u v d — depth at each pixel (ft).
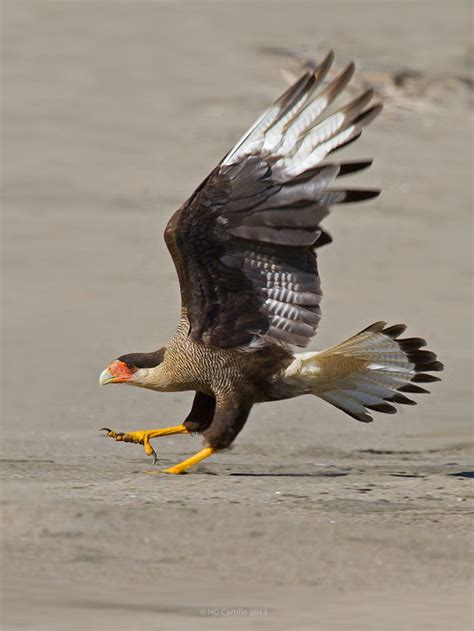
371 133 99.55
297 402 57.36
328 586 29.22
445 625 26.99
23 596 27.89
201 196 39.22
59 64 106.11
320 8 118.62
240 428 40.73
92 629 26.22
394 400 40.65
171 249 39.78
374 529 33.81
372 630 26.43
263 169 39.04
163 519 33.88
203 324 40.40
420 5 120.88
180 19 115.34
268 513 35.09
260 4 118.73
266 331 40.19
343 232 84.28
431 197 89.92
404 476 41.75
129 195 86.38
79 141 94.27
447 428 52.54
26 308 69.87
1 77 103.35
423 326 69.87
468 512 35.94
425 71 107.96
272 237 39.14
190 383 40.75
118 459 44.39
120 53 108.06
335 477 41.19
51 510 34.30
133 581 29.12
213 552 31.32
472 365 63.82
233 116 99.09
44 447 46.70
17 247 78.23
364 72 106.01
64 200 85.46
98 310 69.92
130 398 57.16
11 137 94.22
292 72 106.01
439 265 79.61
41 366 61.46
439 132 99.71
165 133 95.81
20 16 114.01
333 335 67.62
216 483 39.14
